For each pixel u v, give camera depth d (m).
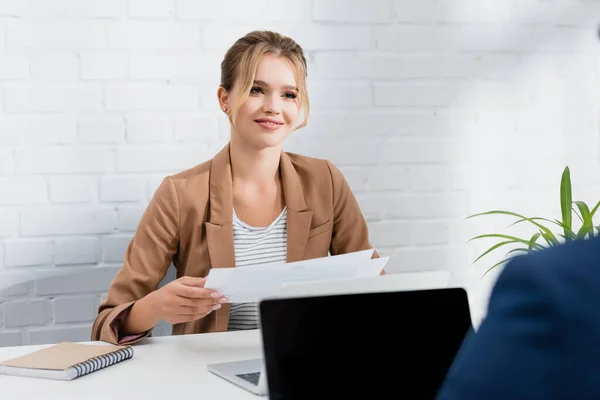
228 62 1.80
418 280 1.21
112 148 2.07
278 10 2.15
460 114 2.29
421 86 2.26
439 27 2.27
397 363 1.01
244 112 1.75
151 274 1.75
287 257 1.79
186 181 1.80
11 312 2.03
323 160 1.96
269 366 0.95
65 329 2.06
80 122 2.05
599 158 2.40
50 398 1.15
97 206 2.06
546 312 0.47
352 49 2.20
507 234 2.35
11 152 2.01
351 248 1.94
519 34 2.33
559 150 2.38
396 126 2.25
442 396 0.53
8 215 2.02
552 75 2.36
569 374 0.46
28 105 2.02
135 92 2.07
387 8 2.22
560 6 2.36
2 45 1.99
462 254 2.31
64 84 2.03
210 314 1.74
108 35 2.05
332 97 2.20
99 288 2.07
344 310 1.00
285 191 1.82
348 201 1.94
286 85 1.76
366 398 0.98
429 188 2.28
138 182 2.09
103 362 1.32
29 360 1.30
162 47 2.08
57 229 2.04
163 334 1.86
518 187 2.35
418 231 2.28
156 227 1.77
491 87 2.31
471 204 2.31
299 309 0.98
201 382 1.24
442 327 1.04
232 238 1.76
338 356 0.98
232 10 2.12
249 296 1.37
